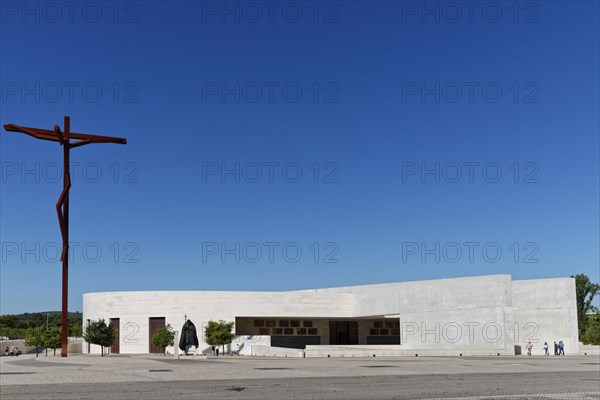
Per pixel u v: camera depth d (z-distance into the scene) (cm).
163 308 7362
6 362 3438
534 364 3425
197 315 7356
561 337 6372
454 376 2375
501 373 2581
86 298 7744
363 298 7525
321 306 7675
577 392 1805
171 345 6738
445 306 6419
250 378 2197
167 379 2134
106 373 2381
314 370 2630
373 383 2036
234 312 7431
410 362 3575
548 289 6525
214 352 6706
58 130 3725
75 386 1884
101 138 3869
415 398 1617
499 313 5891
